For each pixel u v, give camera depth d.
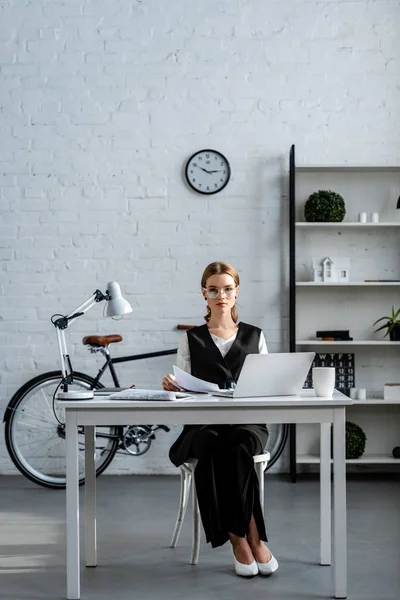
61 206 5.41
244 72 5.45
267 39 5.45
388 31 5.47
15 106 5.41
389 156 5.47
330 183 5.44
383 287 5.42
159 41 5.43
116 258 5.41
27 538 3.80
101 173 5.41
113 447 5.08
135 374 5.39
